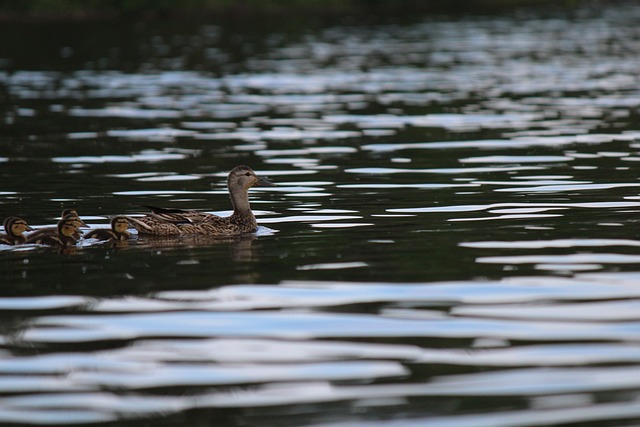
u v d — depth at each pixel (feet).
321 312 39.32
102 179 70.33
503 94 118.62
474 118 99.71
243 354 35.09
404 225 54.34
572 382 32.37
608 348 35.09
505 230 52.60
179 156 79.92
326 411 30.58
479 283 42.83
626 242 49.44
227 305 40.27
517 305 39.83
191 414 30.53
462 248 48.85
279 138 88.99
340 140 87.51
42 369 33.91
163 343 36.11
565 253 47.52
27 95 120.37
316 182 68.44
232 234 53.01
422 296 41.16
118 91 124.16
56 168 74.84
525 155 78.02
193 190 66.54
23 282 43.50
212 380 32.94
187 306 40.14
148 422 30.09
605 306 39.47
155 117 102.78
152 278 44.01
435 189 65.10
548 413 30.27
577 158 76.02
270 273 44.75
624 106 106.11
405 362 34.19
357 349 35.42
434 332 36.99
